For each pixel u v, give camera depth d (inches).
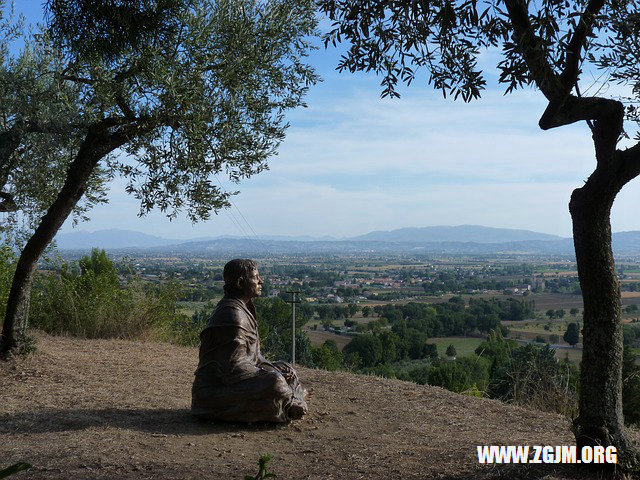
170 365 368.2
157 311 508.4
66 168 374.9
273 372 242.7
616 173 171.6
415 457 200.7
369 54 213.5
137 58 302.5
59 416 242.7
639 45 197.0
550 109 174.6
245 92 318.3
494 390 366.6
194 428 235.5
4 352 336.5
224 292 255.4
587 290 176.2
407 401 297.7
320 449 212.8
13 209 358.6
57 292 486.6
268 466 190.5
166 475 178.7
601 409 174.1
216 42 314.7
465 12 181.0
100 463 187.2
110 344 434.0
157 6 309.7
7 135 320.2
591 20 171.5
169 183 336.5
